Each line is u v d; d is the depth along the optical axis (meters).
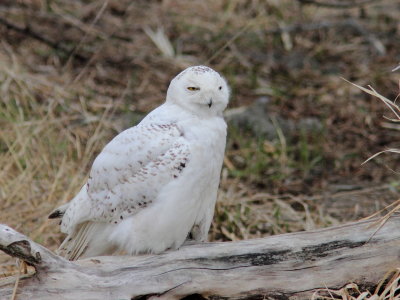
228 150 12.84
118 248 7.87
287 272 7.41
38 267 6.96
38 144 11.60
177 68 15.12
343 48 16.30
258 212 10.73
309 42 16.59
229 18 17.06
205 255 7.45
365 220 7.73
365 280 7.42
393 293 7.19
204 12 17.30
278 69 15.52
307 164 12.47
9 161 11.27
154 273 7.28
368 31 16.84
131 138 7.66
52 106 12.62
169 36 16.25
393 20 17.23
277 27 16.94
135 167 7.52
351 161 12.73
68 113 12.88
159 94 14.20
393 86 14.73
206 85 7.62
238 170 12.29
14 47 15.12
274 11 17.33
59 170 10.94
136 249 7.56
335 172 12.43
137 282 7.19
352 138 13.39
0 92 12.59
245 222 10.51
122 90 14.12
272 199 11.45
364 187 11.85
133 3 17.17
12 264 9.12
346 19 17.27
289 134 13.40
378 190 11.70
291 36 16.73
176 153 7.46
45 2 16.58
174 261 7.41
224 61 15.49
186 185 7.44
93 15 16.45
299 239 7.55
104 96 13.86
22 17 16.00
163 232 7.45
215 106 7.71
